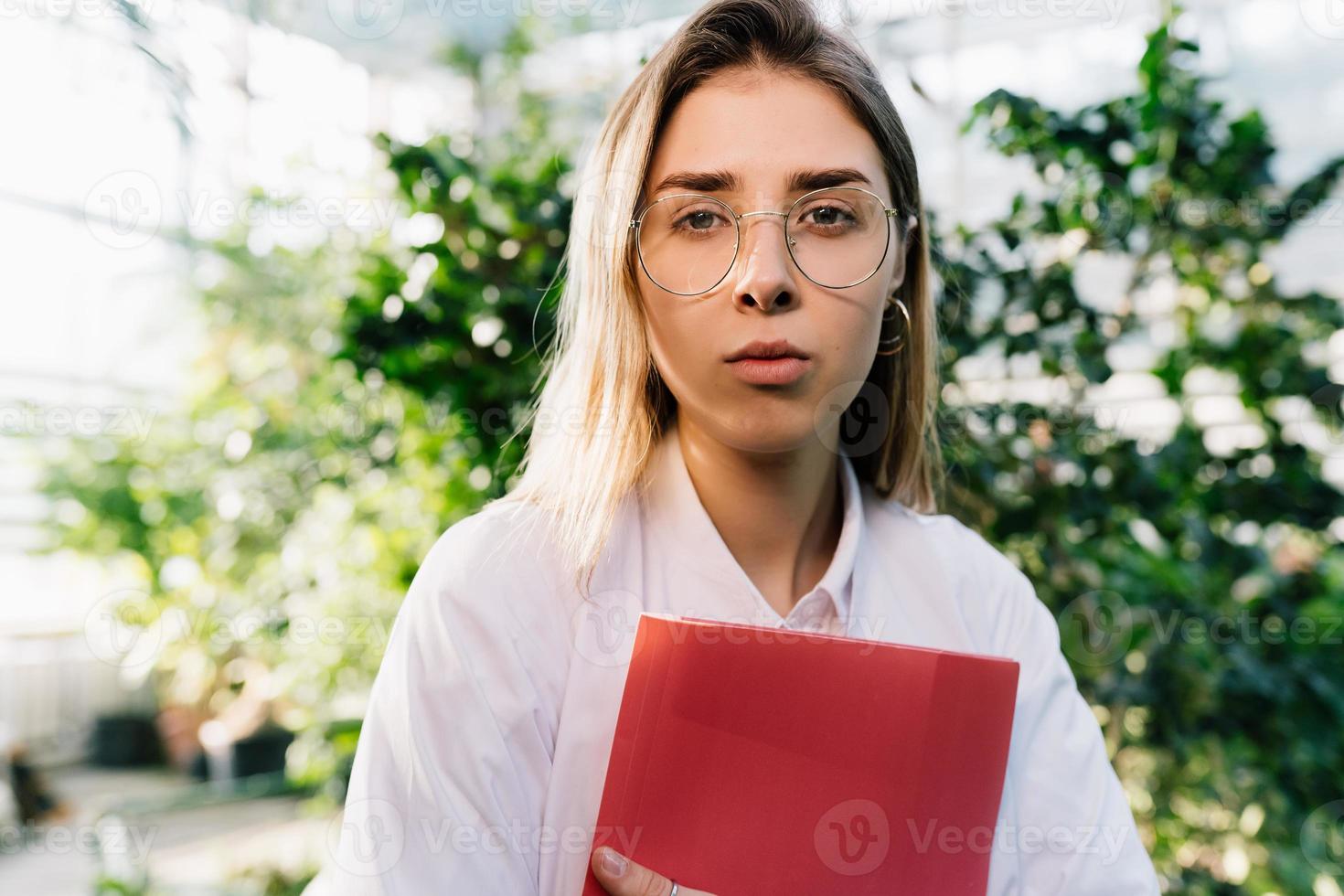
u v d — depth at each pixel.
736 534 0.71
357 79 2.83
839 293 0.61
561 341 0.80
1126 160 1.50
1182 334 1.65
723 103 0.62
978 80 2.10
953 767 0.59
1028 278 1.52
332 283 1.93
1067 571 1.48
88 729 3.54
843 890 0.57
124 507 2.54
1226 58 2.29
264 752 3.08
